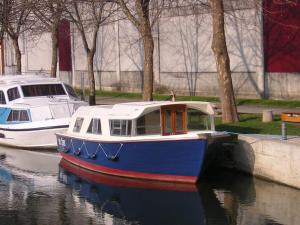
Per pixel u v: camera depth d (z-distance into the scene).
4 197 16.09
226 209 14.58
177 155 16.28
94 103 29.23
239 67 29.62
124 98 33.91
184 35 32.66
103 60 39.41
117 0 23.16
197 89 32.22
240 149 17.25
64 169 19.55
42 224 13.71
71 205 15.25
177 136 16.25
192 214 14.36
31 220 14.02
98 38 39.62
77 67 41.84
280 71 27.67
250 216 13.98
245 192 15.79
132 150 16.86
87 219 14.12
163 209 14.76
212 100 29.48
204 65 31.62
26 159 21.45
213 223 13.72
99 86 40.03
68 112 23.42
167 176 16.69
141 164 16.89
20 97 24.03
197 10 31.30
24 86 24.23
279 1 26.44
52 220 14.02
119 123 17.34
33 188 17.02
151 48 22.27
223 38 20.39
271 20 27.72
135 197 15.83
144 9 22.00
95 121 18.52
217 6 20.16
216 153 16.67
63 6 27.28
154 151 16.50
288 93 27.45
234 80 29.95
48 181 17.86
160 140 16.31
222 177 17.16
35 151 23.11
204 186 16.38
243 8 28.94
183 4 31.95
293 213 14.08
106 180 17.62
